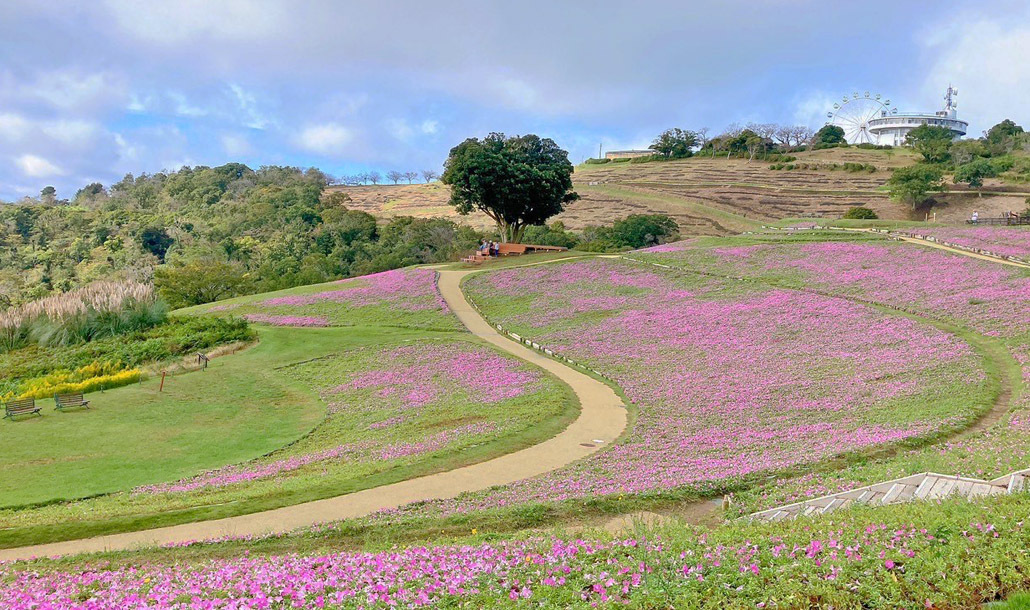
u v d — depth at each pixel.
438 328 55.88
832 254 64.25
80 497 24.45
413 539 17.45
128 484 26.05
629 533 14.63
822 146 179.62
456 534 17.64
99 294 55.44
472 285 69.00
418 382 41.25
